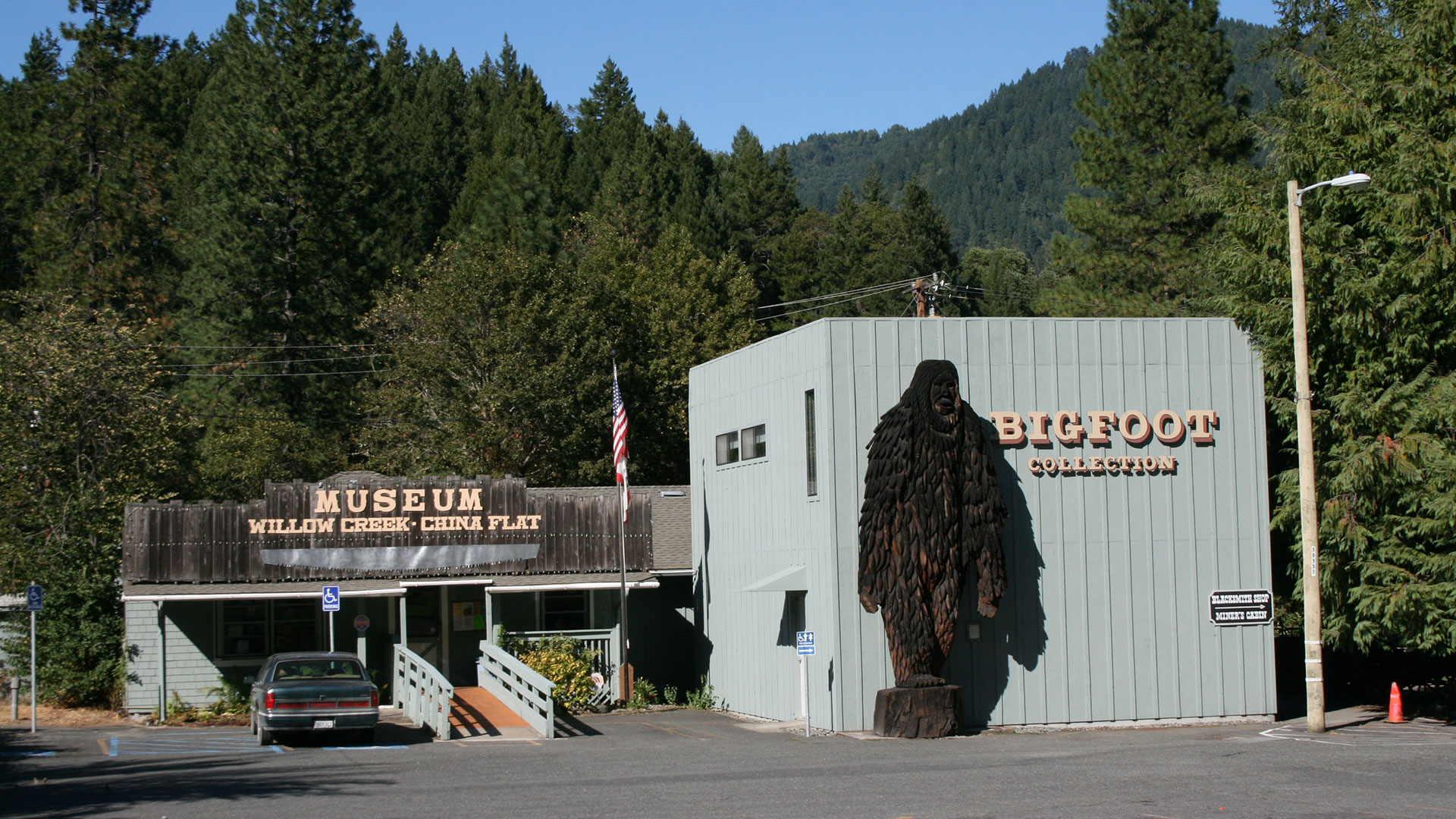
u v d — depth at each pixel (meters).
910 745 20.23
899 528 21.80
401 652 25.33
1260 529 24.45
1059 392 23.83
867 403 23.02
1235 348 24.72
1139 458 23.97
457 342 43.31
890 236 90.69
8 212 60.06
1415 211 22.48
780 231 97.44
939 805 13.28
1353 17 25.98
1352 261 23.77
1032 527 23.44
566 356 42.91
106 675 27.31
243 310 53.88
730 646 28.20
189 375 53.12
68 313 37.50
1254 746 18.92
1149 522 23.98
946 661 22.44
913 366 23.25
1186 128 45.97
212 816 12.91
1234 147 45.62
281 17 57.38
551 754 18.88
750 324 58.44
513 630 29.44
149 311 55.28
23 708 27.41
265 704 19.80
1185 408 24.36
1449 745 18.62
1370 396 23.53
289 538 27.03
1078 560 23.58
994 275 92.50
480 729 22.50
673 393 51.12
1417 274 22.27
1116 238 47.62
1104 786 14.62
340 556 27.22
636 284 56.84
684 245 61.44
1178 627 23.91
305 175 55.97
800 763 17.44
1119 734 21.98
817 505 23.22
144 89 60.31
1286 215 24.48
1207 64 46.31
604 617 29.42
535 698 22.39
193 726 25.02
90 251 54.81
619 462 28.14
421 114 83.56
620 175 81.25
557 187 82.25
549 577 28.05
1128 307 44.50
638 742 20.83
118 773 16.95
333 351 55.09
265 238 55.03
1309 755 17.58
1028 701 23.05
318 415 54.34
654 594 31.41
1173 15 46.97
